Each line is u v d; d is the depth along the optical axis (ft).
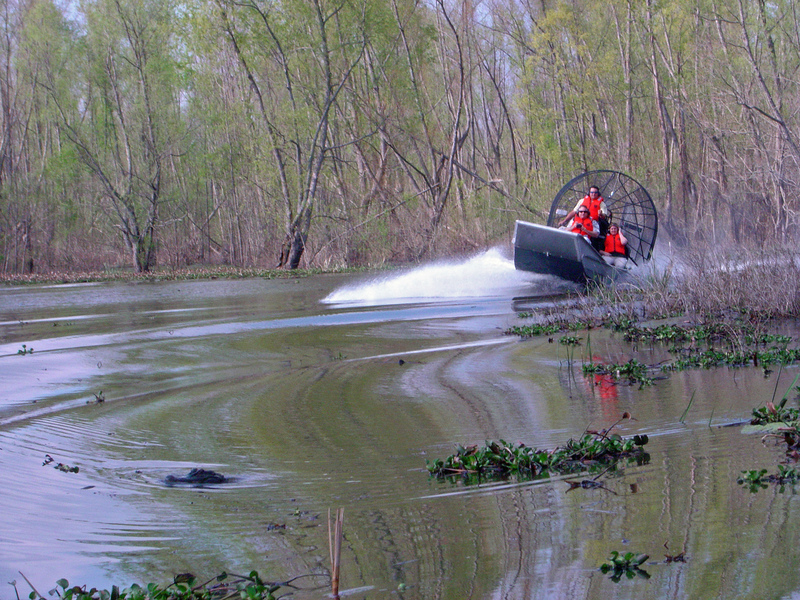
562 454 17.31
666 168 88.28
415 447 19.16
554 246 52.49
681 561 11.70
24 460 18.86
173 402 25.02
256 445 19.86
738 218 82.17
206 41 97.35
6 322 48.49
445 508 14.69
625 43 95.04
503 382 26.40
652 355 30.63
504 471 16.92
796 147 68.64
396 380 27.30
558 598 10.82
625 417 20.11
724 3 72.59
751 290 41.09
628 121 92.94
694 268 45.83
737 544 12.14
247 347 35.45
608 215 54.95
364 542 13.23
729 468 15.92
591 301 44.73
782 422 18.74
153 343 37.32
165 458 18.97
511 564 12.00
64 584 11.88
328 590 11.58
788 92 79.00
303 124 98.43
